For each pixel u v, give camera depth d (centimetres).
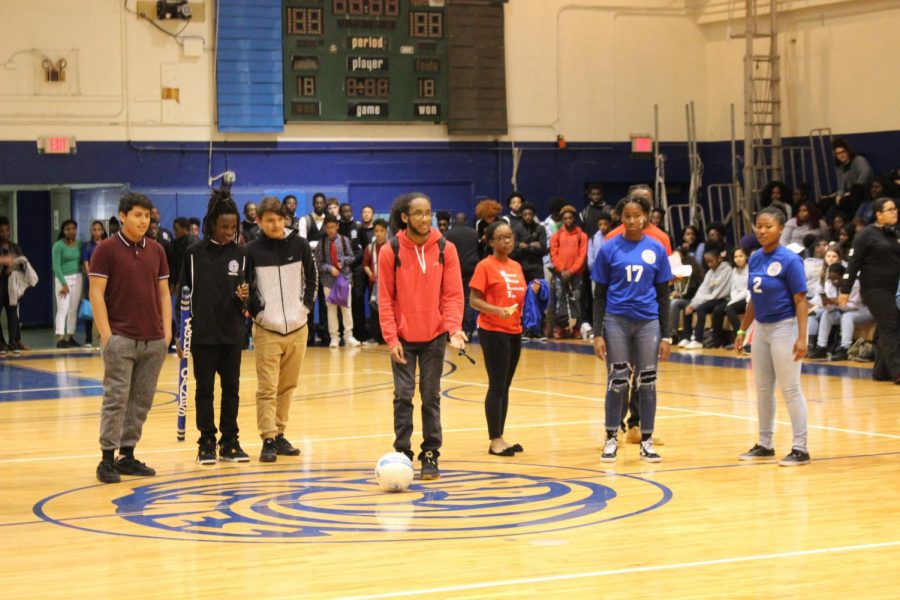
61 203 2217
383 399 1252
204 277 854
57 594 539
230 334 860
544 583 546
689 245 1814
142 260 811
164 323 830
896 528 654
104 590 544
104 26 1984
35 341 2077
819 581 549
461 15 2148
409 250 805
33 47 1947
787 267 845
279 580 556
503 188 2219
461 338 804
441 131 2177
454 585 543
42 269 2369
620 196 2320
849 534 640
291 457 906
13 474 848
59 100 1964
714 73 2292
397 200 815
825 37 2073
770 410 877
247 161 2073
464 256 1556
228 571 573
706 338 1748
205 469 856
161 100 2019
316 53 2078
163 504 735
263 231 882
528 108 2220
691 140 2238
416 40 2127
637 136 2273
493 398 902
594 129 2259
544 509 708
